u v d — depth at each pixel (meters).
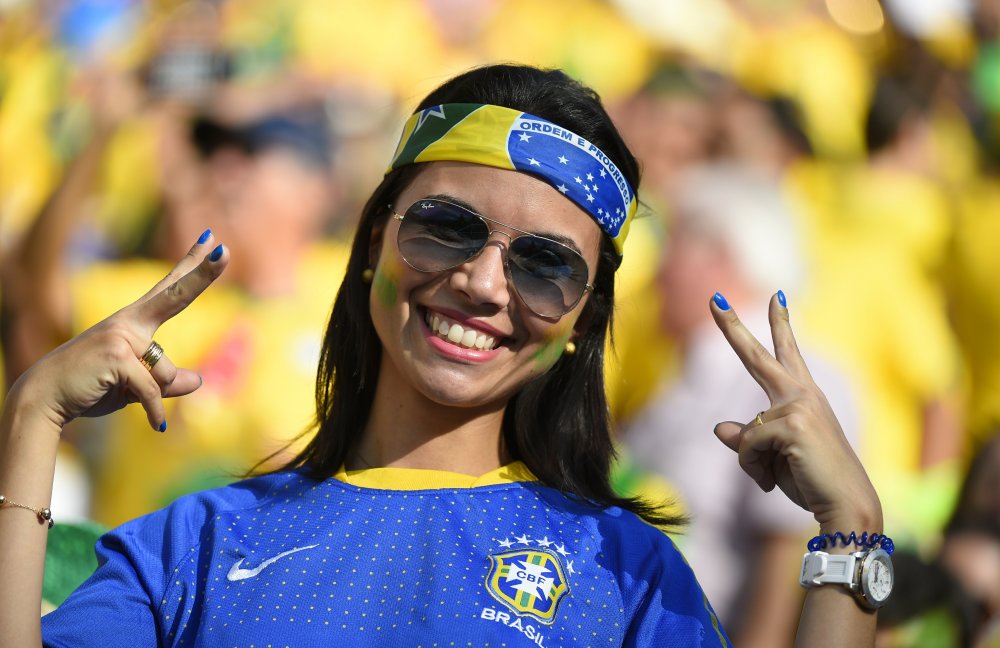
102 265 5.15
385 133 5.32
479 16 5.68
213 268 1.82
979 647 3.43
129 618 1.87
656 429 4.43
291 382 4.57
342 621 1.81
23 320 5.15
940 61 5.53
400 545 1.88
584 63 5.55
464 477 1.98
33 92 5.79
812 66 5.41
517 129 1.96
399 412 2.03
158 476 4.44
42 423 1.82
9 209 5.64
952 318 5.18
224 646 1.80
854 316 4.94
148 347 1.83
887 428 4.89
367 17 5.55
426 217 1.95
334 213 5.06
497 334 1.95
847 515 1.83
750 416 4.36
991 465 3.97
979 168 5.41
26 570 1.79
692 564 4.18
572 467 2.07
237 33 5.49
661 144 5.25
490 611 1.81
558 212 1.96
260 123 5.05
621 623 1.87
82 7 5.71
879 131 5.37
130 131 5.27
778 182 5.12
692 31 5.45
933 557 3.91
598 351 2.09
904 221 5.14
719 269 4.66
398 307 1.97
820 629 1.79
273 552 1.88
